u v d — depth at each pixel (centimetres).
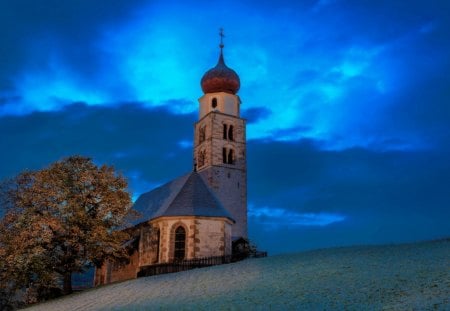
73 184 3512
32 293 3525
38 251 3161
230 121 6994
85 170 3616
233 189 6631
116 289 3147
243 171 6819
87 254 3456
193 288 2556
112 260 3738
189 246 4078
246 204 6662
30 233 3194
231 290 2306
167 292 2555
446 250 2589
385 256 2689
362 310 1584
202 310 1897
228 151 6831
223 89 7219
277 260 3278
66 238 3381
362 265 2486
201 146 7006
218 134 6812
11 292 3456
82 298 3030
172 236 4128
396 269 2228
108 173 3719
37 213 3412
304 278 2353
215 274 3014
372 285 1956
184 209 4250
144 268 3919
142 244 4512
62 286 3816
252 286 2339
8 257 3145
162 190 5394
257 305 1869
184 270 3722
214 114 6856
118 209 3669
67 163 3622
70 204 3369
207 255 4100
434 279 1875
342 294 1872
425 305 1505
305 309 1703
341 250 3350
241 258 4069
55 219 3291
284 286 2217
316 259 2991
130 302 2402
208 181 6538
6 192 3466
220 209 4400
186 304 2080
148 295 2556
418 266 2214
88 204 3566
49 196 3391
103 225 3541
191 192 4466
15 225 3300
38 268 3181
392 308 1543
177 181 5053
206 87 7269
